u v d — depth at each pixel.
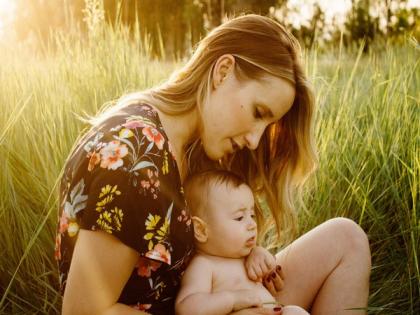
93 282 1.40
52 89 2.74
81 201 1.43
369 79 3.22
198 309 1.65
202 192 1.88
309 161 1.94
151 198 1.42
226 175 1.90
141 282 1.50
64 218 1.48
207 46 1.64
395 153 2.52
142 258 1.49
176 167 1.53
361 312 1.86
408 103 2.84
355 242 1.88
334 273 1.87
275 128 1.94
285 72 1.63
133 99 1.62
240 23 1.63
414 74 3.16
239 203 1.86
